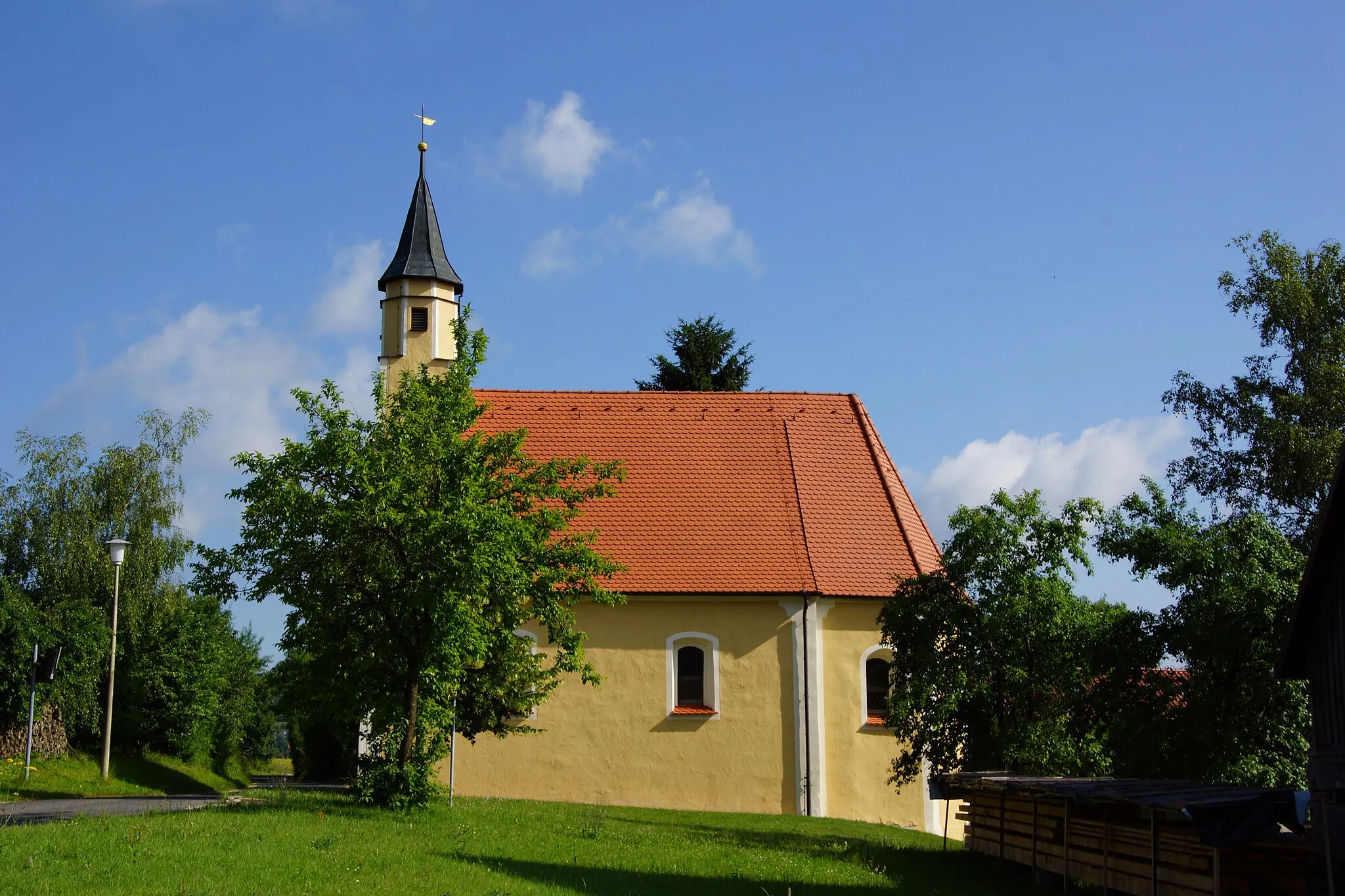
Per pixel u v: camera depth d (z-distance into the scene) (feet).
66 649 112.06
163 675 147.95
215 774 158.81
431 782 75.20
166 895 41.32
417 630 69.72
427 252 119.24
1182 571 75.00
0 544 124.77
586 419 116.06
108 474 127.34
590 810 86.22
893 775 97.50
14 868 43.52
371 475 67.41
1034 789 63.16
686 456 113.39
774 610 102.37
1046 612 77.10
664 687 100.99
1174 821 55.93
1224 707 73.61
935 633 79.56
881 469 113.91
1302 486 113.29
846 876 61.87
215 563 69.26
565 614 77.20
